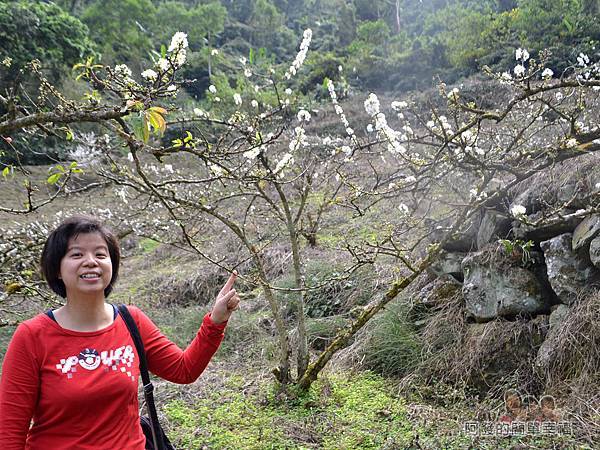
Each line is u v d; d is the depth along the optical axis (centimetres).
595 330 297
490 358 341
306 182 358
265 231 693
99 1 2022
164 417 334
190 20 2353
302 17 3478
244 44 2792
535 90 241
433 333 385
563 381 304
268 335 479
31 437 147
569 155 272
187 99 1220
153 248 921
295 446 291
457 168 314
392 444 278
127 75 188
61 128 212
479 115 253
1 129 166
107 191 851
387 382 367
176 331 524
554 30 1146
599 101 424
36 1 1430
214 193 492
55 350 148
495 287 358
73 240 158
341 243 620
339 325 456
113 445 149
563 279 327
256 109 382
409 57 1658
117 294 680
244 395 362
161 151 185
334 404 339
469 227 365
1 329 481
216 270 658
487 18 1430
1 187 950
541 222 259
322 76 1806
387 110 1238
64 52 1321
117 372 154
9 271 321
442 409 320
